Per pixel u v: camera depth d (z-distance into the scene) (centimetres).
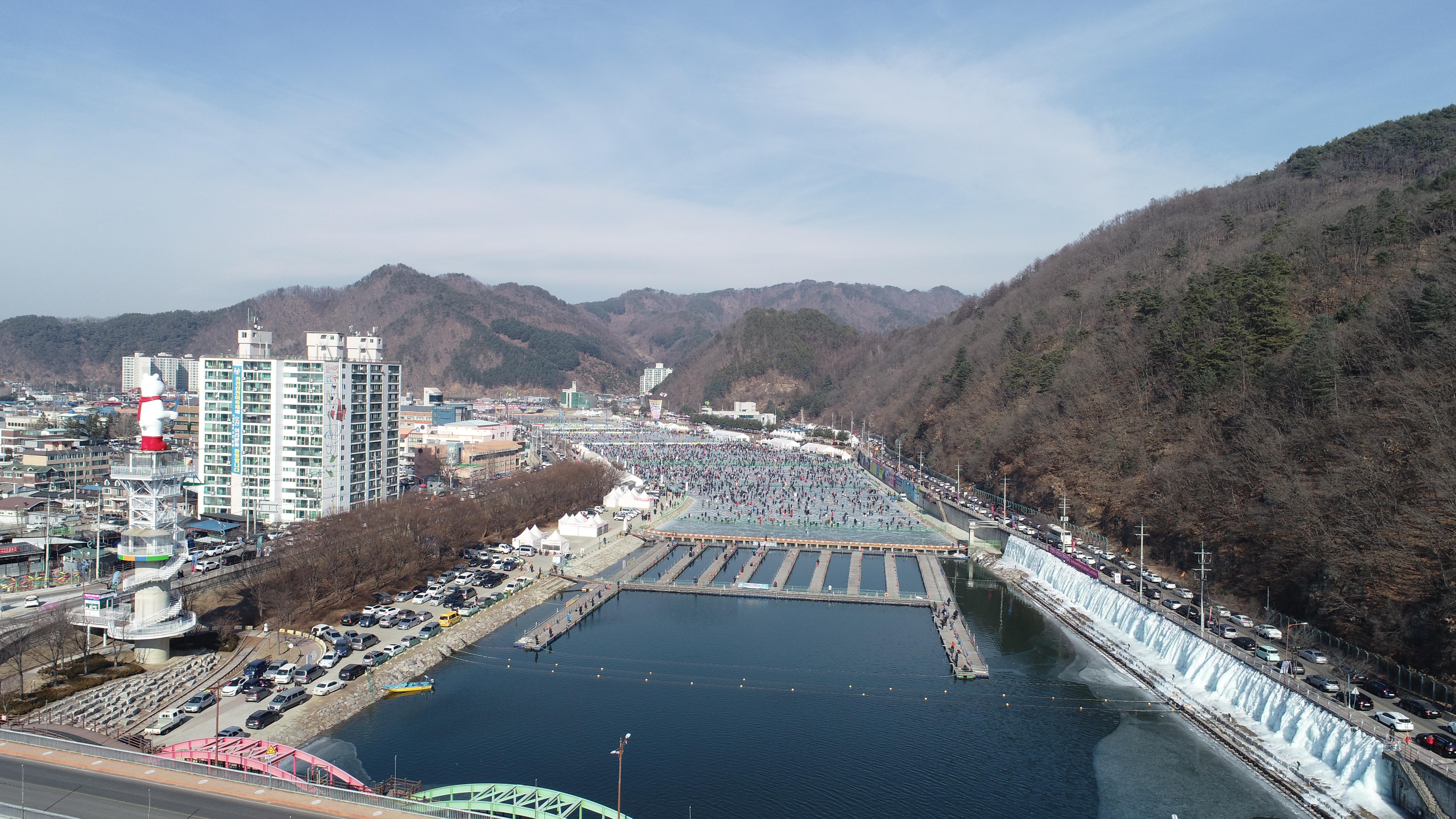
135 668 17150
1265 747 15475
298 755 13125
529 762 15225
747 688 19088
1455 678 14925
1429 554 16375
